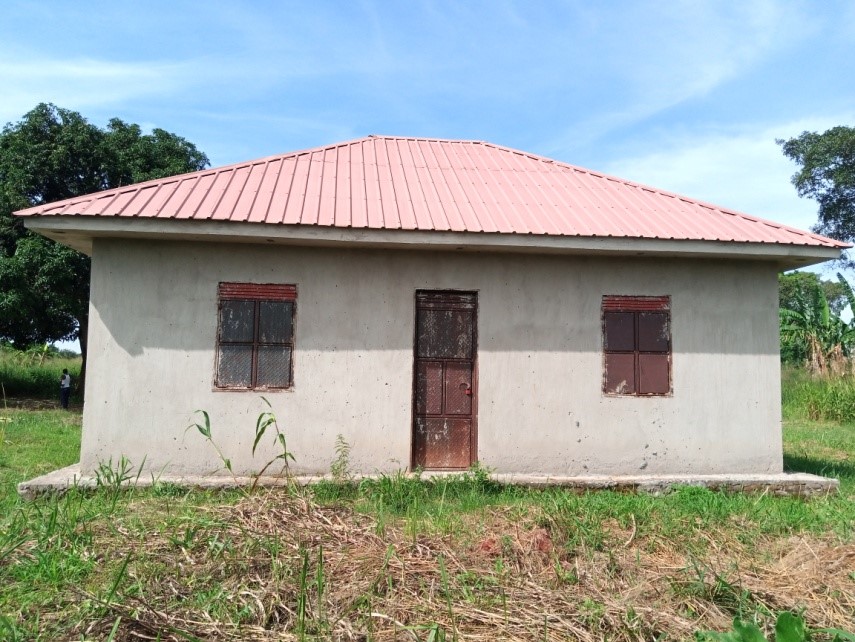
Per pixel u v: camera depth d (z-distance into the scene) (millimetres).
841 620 3689
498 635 3336
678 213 7625
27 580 3855
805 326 19219
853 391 14484
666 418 7195
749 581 4195
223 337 6816
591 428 7125
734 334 7336
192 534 4527
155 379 6703
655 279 7293
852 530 5207
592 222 7086
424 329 7152
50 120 17641
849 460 9266
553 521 5109
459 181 8188
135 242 6758
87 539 4484
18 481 6820
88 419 6602
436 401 7129
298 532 4660
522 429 7070
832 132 24031
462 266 7121
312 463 6820
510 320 7137
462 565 4199
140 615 3410
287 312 6922
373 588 3795
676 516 5523
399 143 9570
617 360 7223
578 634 3342
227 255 6863
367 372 6941
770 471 7262
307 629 3357
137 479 6133
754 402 7301
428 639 3133
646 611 3615
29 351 19484
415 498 5914
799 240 6965
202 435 6703
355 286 6992
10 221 16219
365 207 6934
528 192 7973
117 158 17656
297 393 6844
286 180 7535
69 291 15922
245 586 3820
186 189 6965
